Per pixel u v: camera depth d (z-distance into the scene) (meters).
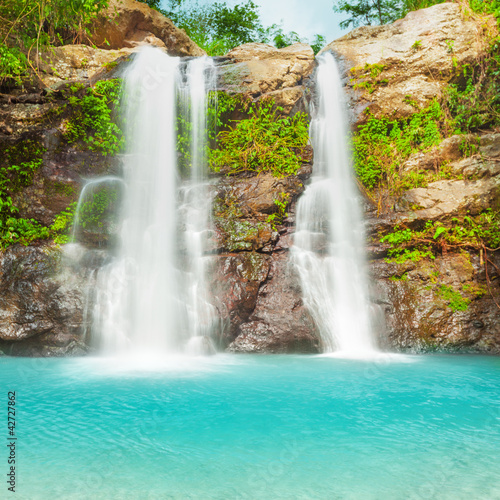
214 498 2.90
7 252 9.04
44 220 9.62
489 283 9.98
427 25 13.16
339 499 2.89
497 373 6.84
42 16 11.88
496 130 12.29
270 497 2.91
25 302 8.62
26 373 6.71
